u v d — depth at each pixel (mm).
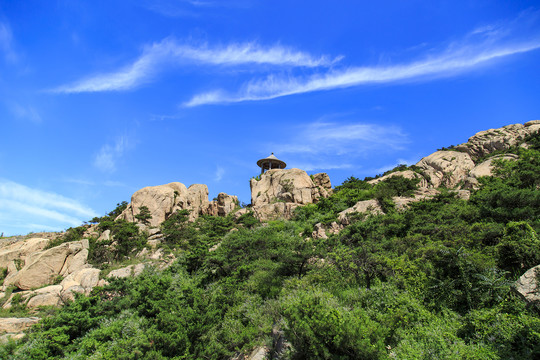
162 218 59438
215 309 17172
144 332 15664
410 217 31281
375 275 18609
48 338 18391
